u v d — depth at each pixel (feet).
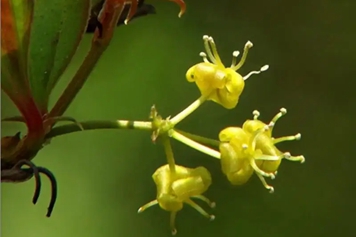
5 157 0.53
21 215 0.95
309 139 1.11
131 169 1.00
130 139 1.01
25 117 0.52
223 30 1.14
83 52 0.96
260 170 0.55
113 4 0.53
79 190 0.99
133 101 1.03
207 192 1.01
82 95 1.02
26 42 0.52
